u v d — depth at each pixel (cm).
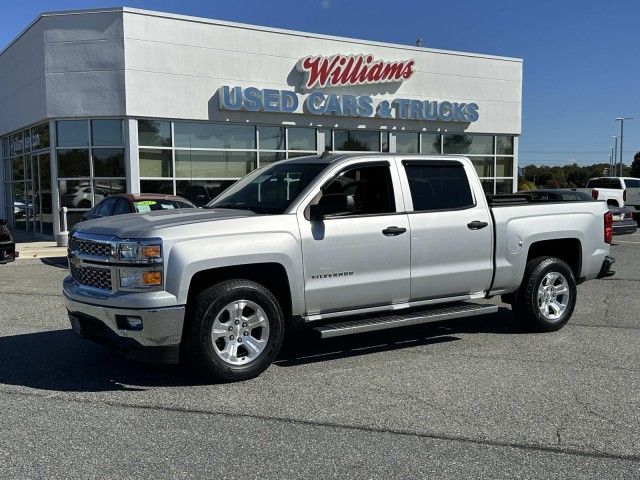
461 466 388
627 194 2555
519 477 374
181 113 1752
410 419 465
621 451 411
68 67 1697
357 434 437
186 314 536
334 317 597
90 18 1673
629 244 1848
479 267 675
